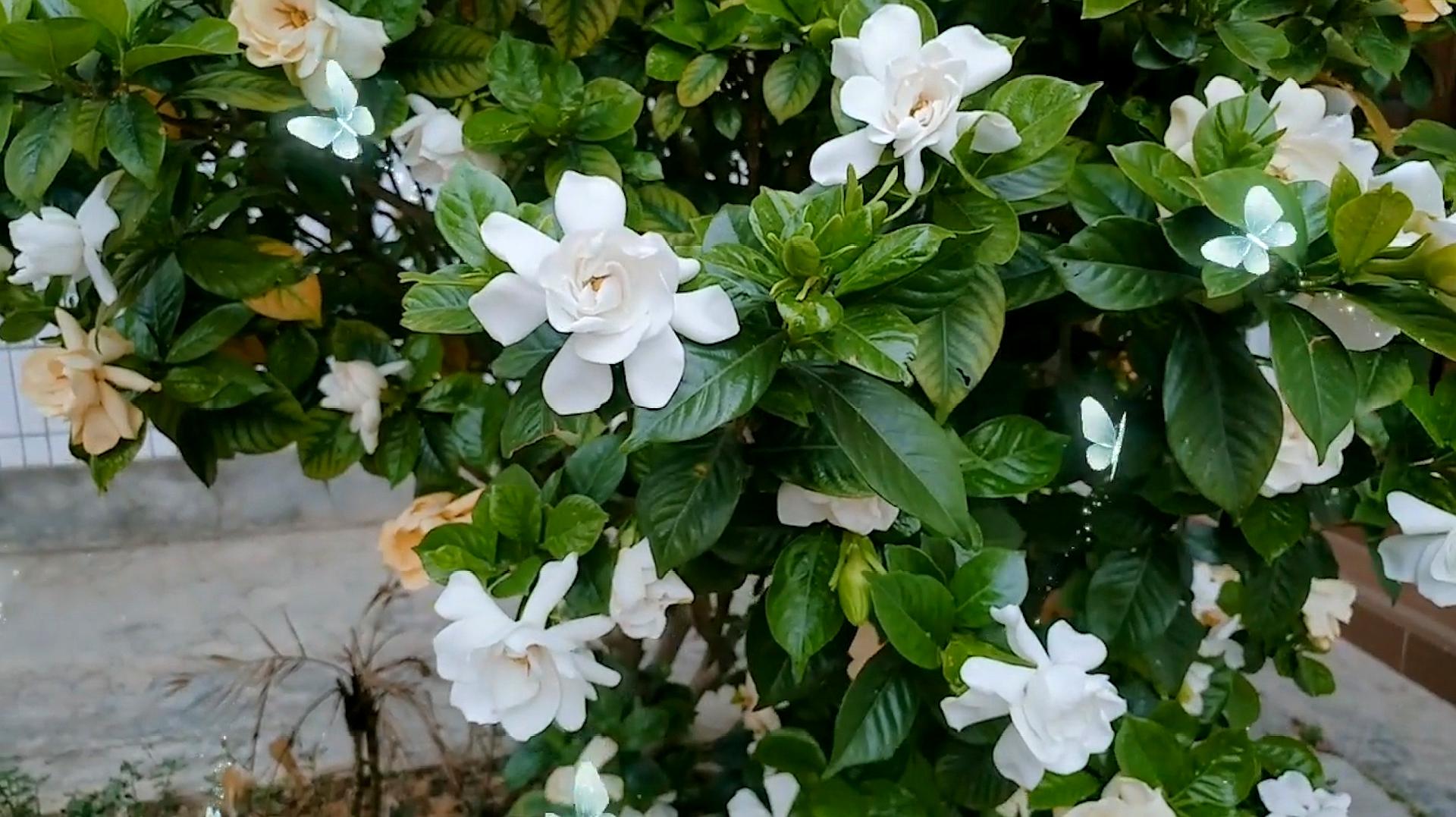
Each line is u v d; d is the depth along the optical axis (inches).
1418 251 17.5
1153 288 19.7
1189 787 22.6
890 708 20.5
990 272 20.5
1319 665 34.2
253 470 67.2
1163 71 25.4
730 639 37.2
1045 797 22.1
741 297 17.7
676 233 23.6
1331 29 26.5
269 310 25.6
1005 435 21.5
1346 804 25.8
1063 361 26.2
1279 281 18.8
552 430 20.4
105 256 24.1
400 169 31.4
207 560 64.2
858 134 19.6
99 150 21.3
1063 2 25.4
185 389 24.2
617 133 24.0
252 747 42.5
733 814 25.1
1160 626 25.2
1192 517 31.6
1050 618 28.4
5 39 20.4
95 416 24.2
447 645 19.4
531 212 18.4
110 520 65.3
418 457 26.8
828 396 17.9
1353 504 26.1
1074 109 20.1
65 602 59.2
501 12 26.3
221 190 27.0
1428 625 56.8
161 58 21.1
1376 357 19.7
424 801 40.3
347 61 23.0
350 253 29.6
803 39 23.8
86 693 50.6
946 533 16.9
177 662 53.2
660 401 16.0
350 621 57.0
